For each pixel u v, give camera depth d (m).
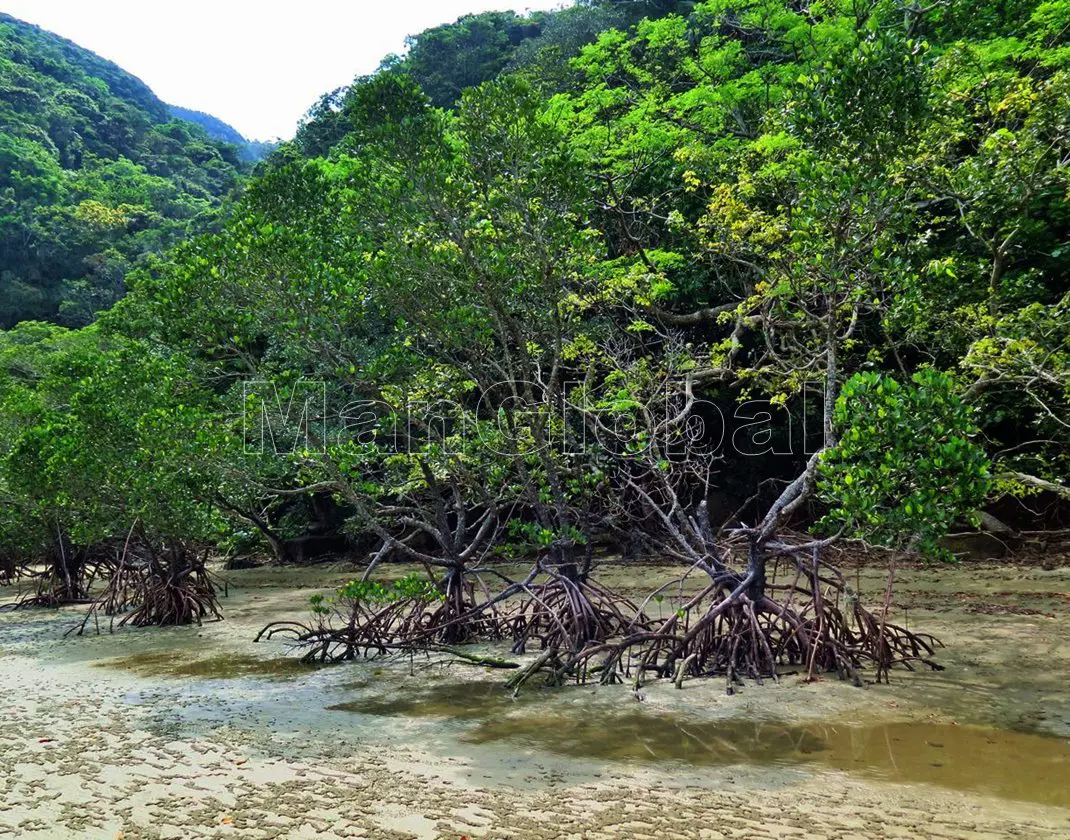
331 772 7.89
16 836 6.64
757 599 11.39
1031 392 14.92
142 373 18.08
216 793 7.46
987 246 16.98
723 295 23.41
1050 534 21.52
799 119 10.44
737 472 27.47
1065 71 15.73
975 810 6.40
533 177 12.04
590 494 13.70
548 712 9.75
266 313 12.55
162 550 19.48
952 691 9.84
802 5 23.09
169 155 111.44
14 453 20.64
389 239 12.77
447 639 13.90
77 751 8.95
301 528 33.00
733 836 6.05
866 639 10.98
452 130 16.27
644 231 23.09
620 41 24.62
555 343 13.12
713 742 8.34
